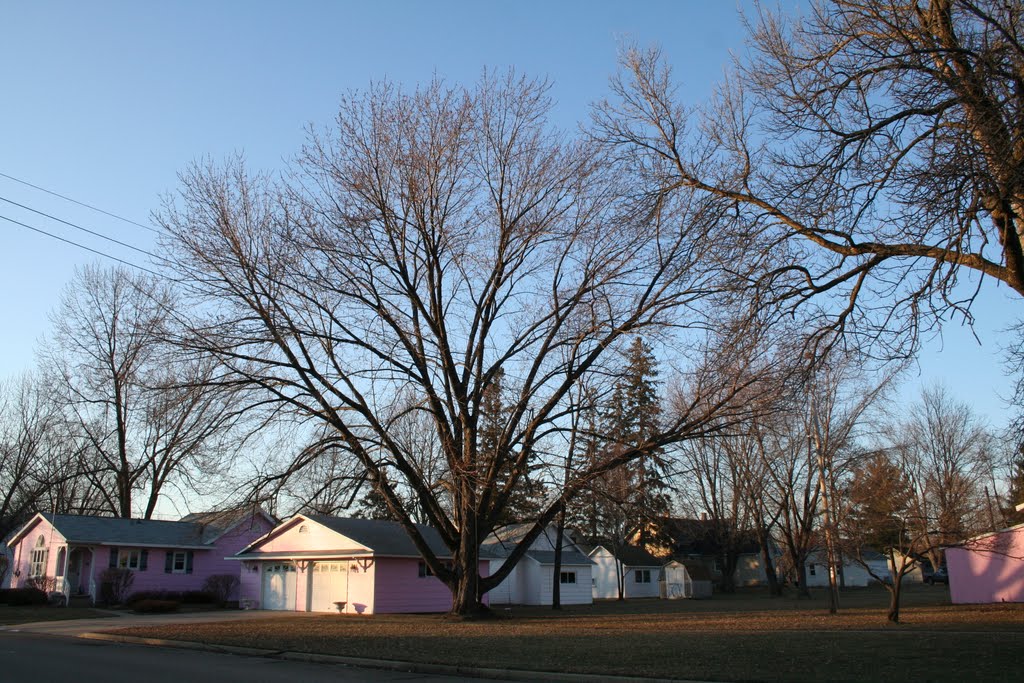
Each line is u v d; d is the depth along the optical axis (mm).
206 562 43500
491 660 14633
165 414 22609
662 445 22719
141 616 32281
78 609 36094
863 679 11570
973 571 35062
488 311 26172
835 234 14164
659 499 42812
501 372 25125
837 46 13617
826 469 31516
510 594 47969
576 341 23641
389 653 16125
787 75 14078
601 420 23703
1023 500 36656
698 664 13648
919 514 25531
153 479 46469
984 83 11141
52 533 40188
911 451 36500
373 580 35344
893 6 12758
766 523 59875
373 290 24266
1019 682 11062
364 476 24312
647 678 12219
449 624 25188
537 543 49094
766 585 77625
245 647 17750
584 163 23766
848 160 13070
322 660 16031
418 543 27484
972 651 14977
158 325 22125
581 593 50062
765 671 12609
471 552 26750
